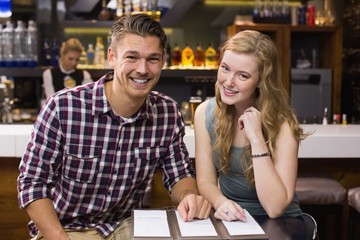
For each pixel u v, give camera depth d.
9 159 2.49
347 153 2.41
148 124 1.72
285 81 4.64
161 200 2.53
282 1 4.81
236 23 4.67
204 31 5.02
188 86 4.96
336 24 5.15
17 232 2.54
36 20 4.84
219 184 1.93
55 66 4.66
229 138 1.78
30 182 1.64
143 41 1.52
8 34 4.38
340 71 4.67
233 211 1.49
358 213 2.25
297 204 1.82
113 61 1.60
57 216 1.67
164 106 1.76
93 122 1.64
